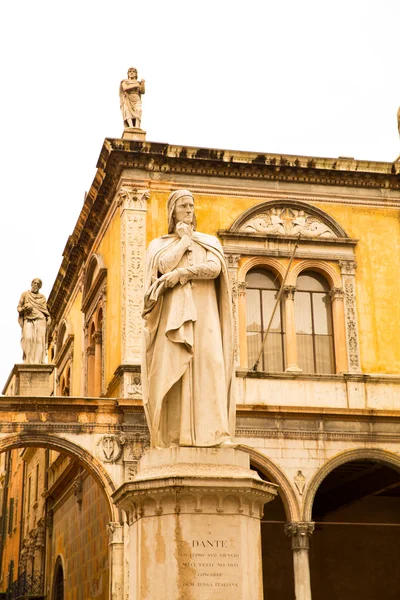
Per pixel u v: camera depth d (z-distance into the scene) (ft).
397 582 112.88
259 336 95.55
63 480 117.19
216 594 27.02
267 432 89.71
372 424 92.12
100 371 105.40
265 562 108.27
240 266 95.86
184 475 27.63
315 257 97.76
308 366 96.12
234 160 97.19
